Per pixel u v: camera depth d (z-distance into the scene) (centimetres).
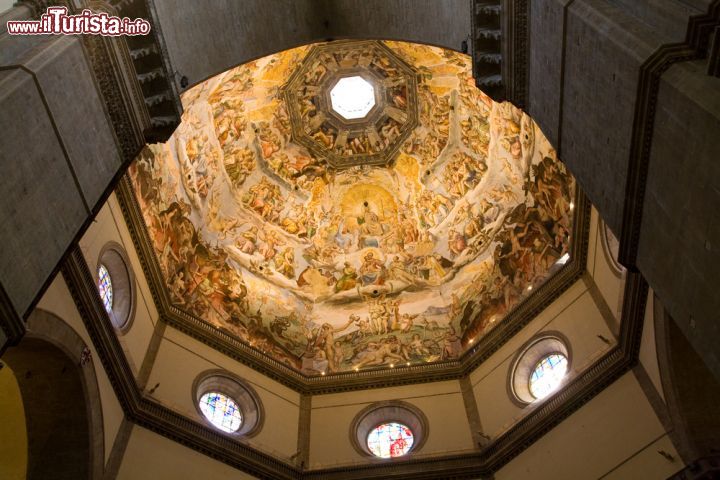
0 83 966
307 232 2852
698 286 888
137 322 1927
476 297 2455
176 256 2291
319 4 1820
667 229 953
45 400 1553
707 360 882
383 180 2972
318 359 2455
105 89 1233
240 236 2647
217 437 1861
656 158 953
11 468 1519
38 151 1024
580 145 1163
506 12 1313
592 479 1636
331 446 2100
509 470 1872
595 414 1741
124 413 1728
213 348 2169
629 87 961
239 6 1620
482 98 2581
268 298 2556
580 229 2039
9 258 935
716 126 806
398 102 2916
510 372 2091
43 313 1438
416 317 2544
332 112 2964
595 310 1933
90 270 1659
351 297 2686
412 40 1695
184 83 1459
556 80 1205
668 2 927
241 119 2731
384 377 2295
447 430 2091
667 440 1530
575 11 1082
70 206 1098
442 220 2766
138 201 2112
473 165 2698
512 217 2478
